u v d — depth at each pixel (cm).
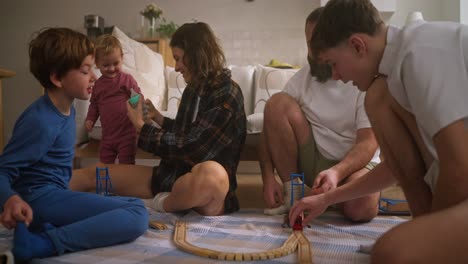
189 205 128
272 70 266
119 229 96
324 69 142
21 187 97
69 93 103
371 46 77
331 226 123
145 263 84
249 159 194
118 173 150
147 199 149
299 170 153
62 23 364
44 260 85
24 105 364
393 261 51
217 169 127
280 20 340
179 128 144
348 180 131
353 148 134
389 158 93
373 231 118
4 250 90
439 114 63
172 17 353
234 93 140
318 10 132
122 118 184
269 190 143
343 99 143
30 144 92
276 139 147
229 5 345
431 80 65
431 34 69
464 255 53
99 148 209
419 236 52
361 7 77
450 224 53
